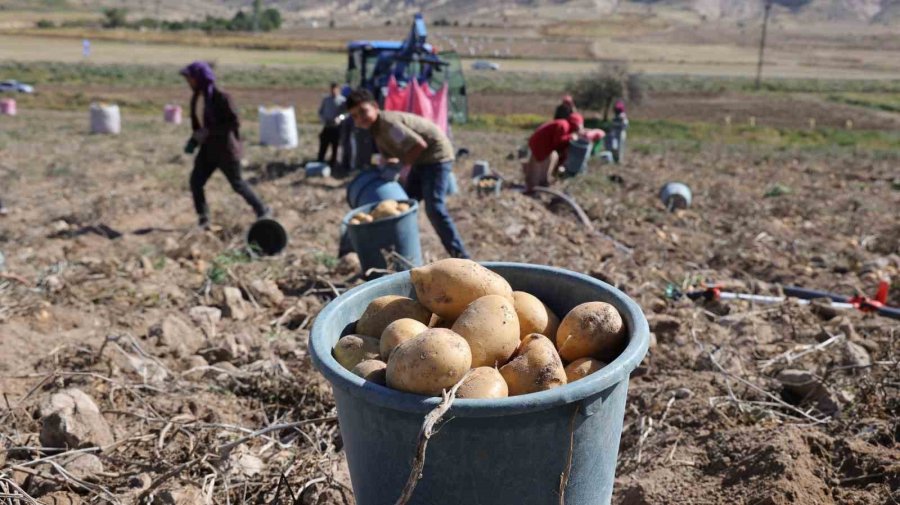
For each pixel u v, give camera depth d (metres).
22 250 8.03
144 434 3.83
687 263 7.82
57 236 8.88
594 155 16.25
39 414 4.08
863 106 40.31
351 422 2.38
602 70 36.94
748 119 34.28
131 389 4.21
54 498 3.23
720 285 6.56
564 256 7.66
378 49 14.43
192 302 6.15
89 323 5.59
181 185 12.45
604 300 2.76
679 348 5.03
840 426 3.88
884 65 90.25
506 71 63.38
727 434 3.75
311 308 5.98
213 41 97.56
